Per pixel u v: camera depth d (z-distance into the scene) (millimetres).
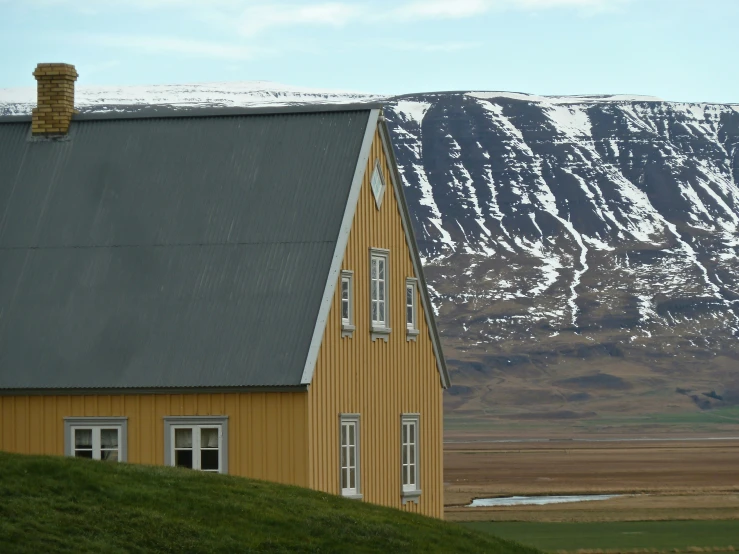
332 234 43750
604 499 117750
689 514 94875
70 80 49312
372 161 47062
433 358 52250
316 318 41906
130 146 47875
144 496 32344
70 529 28891
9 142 49094
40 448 42562
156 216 45688
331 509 35688
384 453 47125
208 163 46656
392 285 48688
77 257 45344
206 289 43469
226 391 41406
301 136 46500
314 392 41500
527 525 85438
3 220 46781
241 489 35312
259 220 44656
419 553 33531
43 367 42844
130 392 42031
